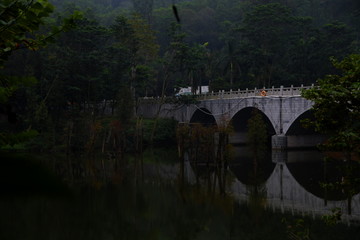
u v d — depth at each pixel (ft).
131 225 81.61
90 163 165.27
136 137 198.49
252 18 264.11
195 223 82.99
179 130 162.71
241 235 74.74
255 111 161.27
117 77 222.28
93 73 210.79
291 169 141.69
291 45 294.25
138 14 227.81
